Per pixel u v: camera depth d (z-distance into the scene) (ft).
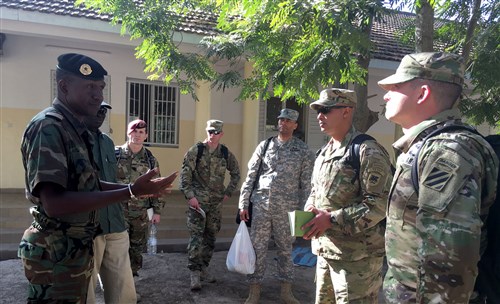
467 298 3.94
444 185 4.10
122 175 12.44
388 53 24.54
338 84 15.14
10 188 23.02
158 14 15.60
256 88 16.69
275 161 12.35
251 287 12.25
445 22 15.44
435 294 4.02
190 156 13.65
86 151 6.64
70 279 6.26
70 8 19.76
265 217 12.24
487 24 13.00
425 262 4.10
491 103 15.06
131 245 12.80
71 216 6.24
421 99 4.82
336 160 7.75
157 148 25.89
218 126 13.80
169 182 6.31
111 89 24.30
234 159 14.65
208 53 15.94
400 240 4.65
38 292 6.13
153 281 14.11
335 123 7.80
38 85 22.97
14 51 22.30
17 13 18.25
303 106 27.22
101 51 23.89
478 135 4.46
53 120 6.05
